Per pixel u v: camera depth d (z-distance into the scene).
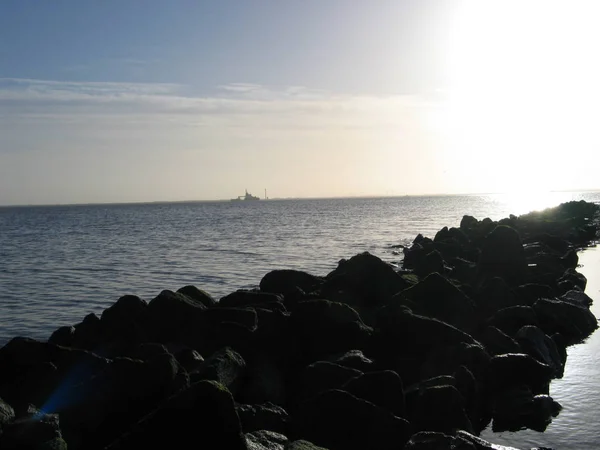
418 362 12.60
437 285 15.95
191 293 17.23
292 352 13.38
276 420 10.23
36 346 12.42
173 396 8.89
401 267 30.67
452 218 96.31
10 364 12.14
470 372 11.45
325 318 13.66
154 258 43.34
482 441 9.11
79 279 33.28
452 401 10.30
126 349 14.16
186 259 41.97
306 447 8.77
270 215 128.12
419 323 13.19
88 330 15.39
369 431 9.78
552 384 12.49
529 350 13.74
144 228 87.88
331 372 11.57
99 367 11.88
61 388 10.88
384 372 10.63
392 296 17.06
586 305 19.30
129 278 33.12
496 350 13.75
